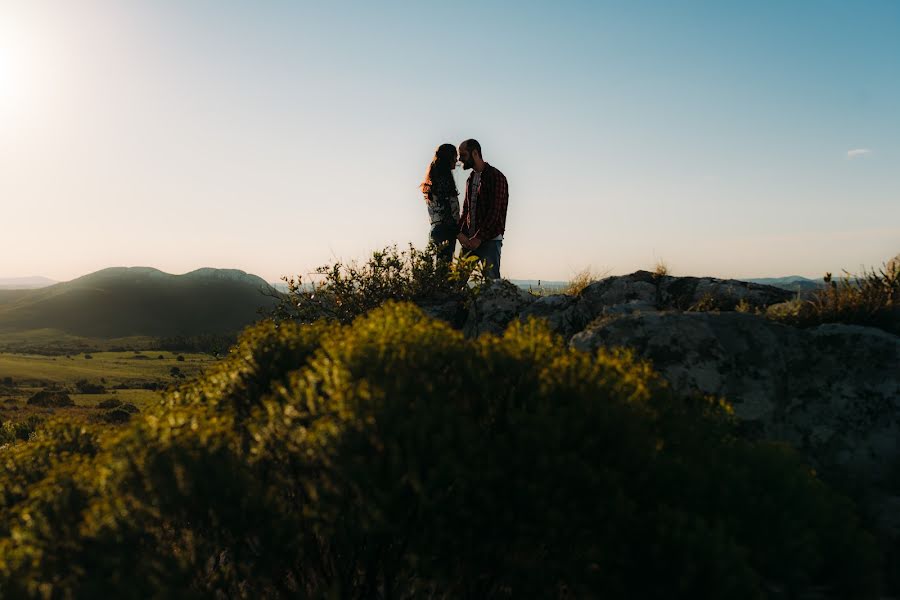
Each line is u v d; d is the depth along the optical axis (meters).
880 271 6.77
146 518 3.24
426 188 8.99
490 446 3.15
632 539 2.99
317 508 3.30
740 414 5.05
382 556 3.75
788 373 5.32
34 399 89.62
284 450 3.69
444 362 3.65
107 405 85.88
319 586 3.89
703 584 2.73
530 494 3.01
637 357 5.25
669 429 3.70
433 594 3.97
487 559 3.28
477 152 8.62
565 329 7.10
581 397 3.31
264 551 3.32
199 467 3.24
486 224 8.41
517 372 3.50
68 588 3.03
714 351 5.29
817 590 3.10
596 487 3.05
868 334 5.38
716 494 3.24
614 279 7.92
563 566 3.21
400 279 8.38
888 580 3.52
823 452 4.98
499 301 7.75
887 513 4.27
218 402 4.64
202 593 3.20
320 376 3.68
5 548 3.20
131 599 2.98
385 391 3.21
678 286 7.71
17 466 4.55
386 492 3.04
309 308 8.16
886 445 4.89
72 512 3.41
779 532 3.04
